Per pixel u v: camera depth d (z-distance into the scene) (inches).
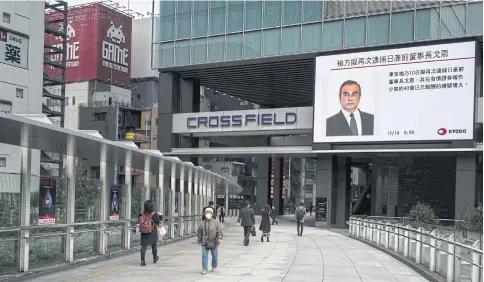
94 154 576.4
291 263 618.5
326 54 1743.4
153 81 3329.2
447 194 1974.7
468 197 1546.5
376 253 786.2
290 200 4303.6
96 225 606.9
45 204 481.4
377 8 1673.2
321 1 1759.4
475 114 1544.0
